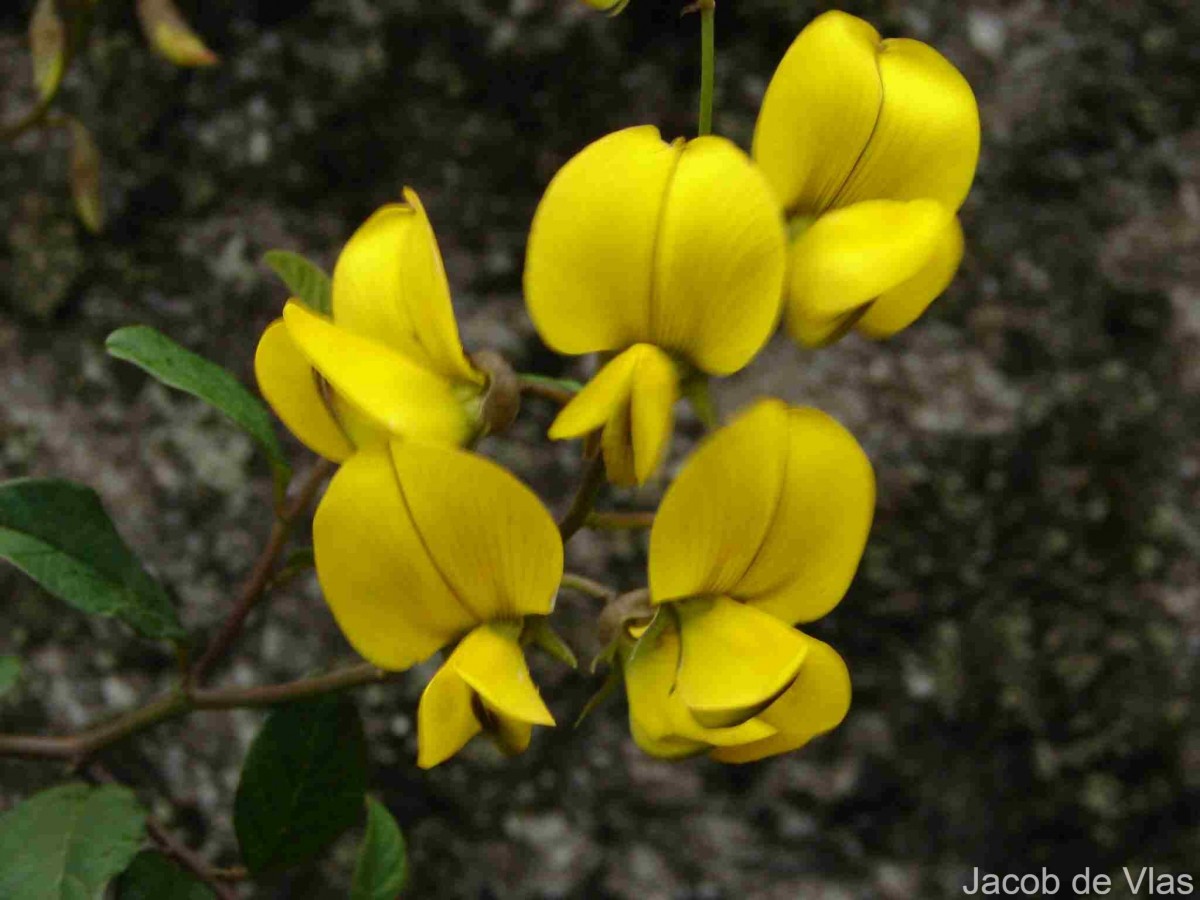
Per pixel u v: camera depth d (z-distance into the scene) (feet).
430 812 1.03
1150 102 1.11
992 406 1.05
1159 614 1.06
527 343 1.04
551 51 1.04
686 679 0.62
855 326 0.63
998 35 1.09
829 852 1.04
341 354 0.61
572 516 0.64
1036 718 1.06
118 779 1.02
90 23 0.92
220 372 0.74
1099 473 1.07
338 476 0.60
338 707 0.77
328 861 1.04
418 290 0.62
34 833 0.75
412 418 0.61
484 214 1.05
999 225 1.08
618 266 0.59
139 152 1.07
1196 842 1.06
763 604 0.64
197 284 1.06
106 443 1.05
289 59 1.06
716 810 1.04
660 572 0.62
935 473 1.04
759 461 0.61
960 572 1.05
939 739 1.05
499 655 0.62
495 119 1.06
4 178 1.08
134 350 0.72
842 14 0.61
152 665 1.03
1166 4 1.12
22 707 1.03
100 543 0.75
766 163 0.60
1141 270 1.09
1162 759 1.06
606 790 1.03
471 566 0.62
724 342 0.59
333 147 1.06
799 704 0.64
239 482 1.03
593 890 1.03
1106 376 1.08
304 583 1.03
